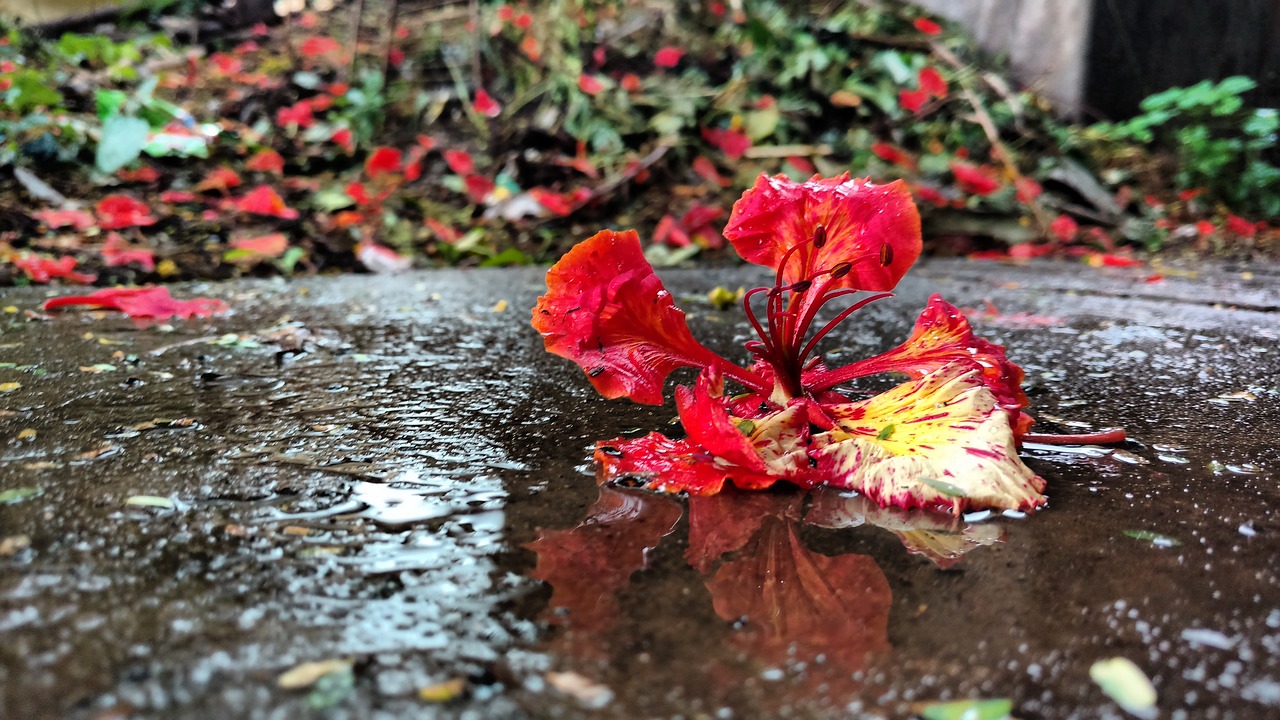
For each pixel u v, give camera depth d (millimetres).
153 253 560
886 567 164
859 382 302
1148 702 122
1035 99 928
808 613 147
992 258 692
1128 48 897
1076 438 238
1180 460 227
